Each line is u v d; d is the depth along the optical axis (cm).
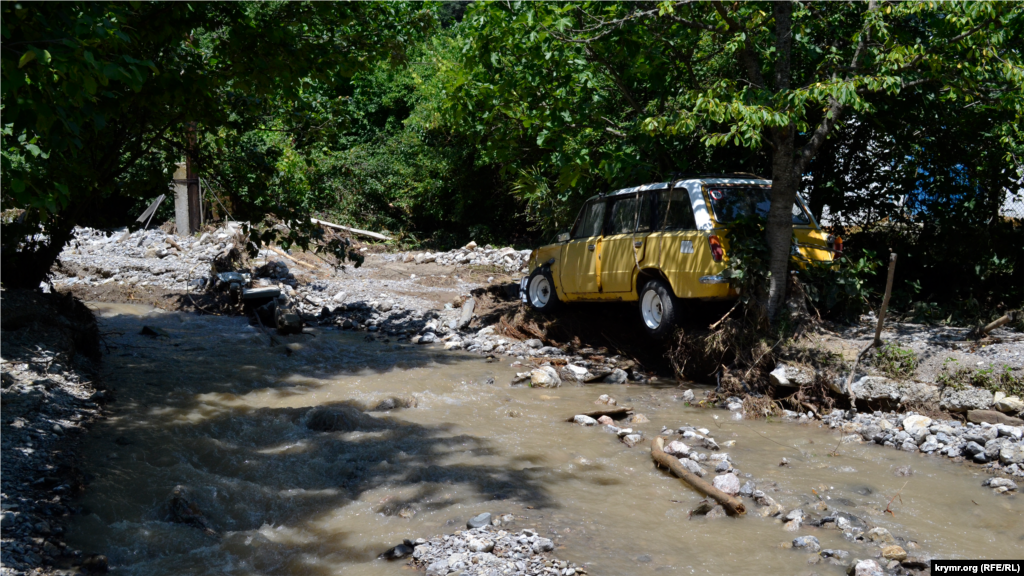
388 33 941
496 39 1087
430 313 1369
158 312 1326
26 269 971
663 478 600
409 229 2736
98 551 448
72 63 423
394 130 2845
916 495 557
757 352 832
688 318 949
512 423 750
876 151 1182
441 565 431
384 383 912
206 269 1555
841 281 872
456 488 565
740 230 855
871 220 1223
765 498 548
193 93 741
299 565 445
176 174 1892
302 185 1916
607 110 1198
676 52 1012
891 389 729
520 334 1180
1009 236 1070
